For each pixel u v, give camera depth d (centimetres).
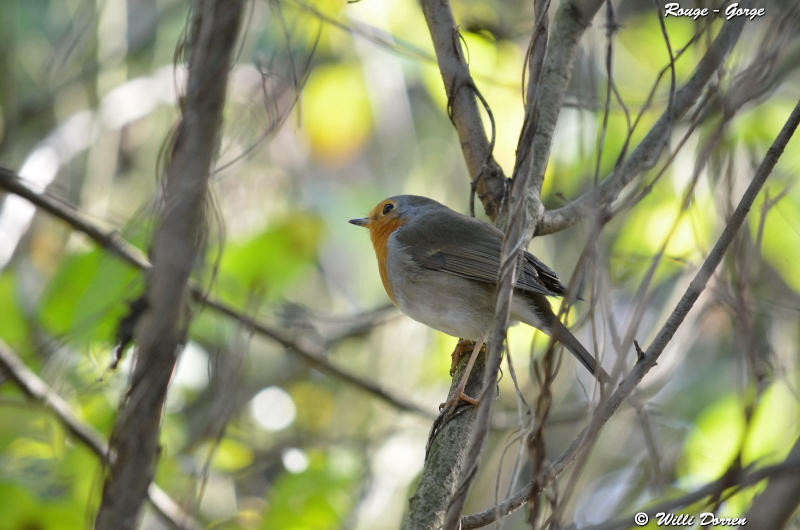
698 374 1059
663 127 741
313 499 938
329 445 1134
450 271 835
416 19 1144
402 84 1330
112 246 834
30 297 1126
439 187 1313
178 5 1383
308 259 1087
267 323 1038
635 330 480
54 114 1233
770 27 569
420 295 852
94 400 924
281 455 1038
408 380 1233
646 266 894
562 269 1156
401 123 1337
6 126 1177
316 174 1391
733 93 548
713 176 630
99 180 1223
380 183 1415
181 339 520
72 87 1253
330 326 1177
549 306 793
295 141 1358
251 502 1087
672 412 1037
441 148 1353
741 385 578
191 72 523
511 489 500
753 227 905
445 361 1205
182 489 974
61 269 877
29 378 833
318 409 1288
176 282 516
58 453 927
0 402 826
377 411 1270
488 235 838
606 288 522
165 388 514
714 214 901
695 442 858
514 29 1085
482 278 819
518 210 515
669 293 939
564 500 480
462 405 695
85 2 1224
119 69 1304
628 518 537
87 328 763
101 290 827
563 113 1096
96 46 1264
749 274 615
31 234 1194
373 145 1433
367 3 1111
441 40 781
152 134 1345
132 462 510
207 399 1064
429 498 609
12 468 891
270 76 650
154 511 806
